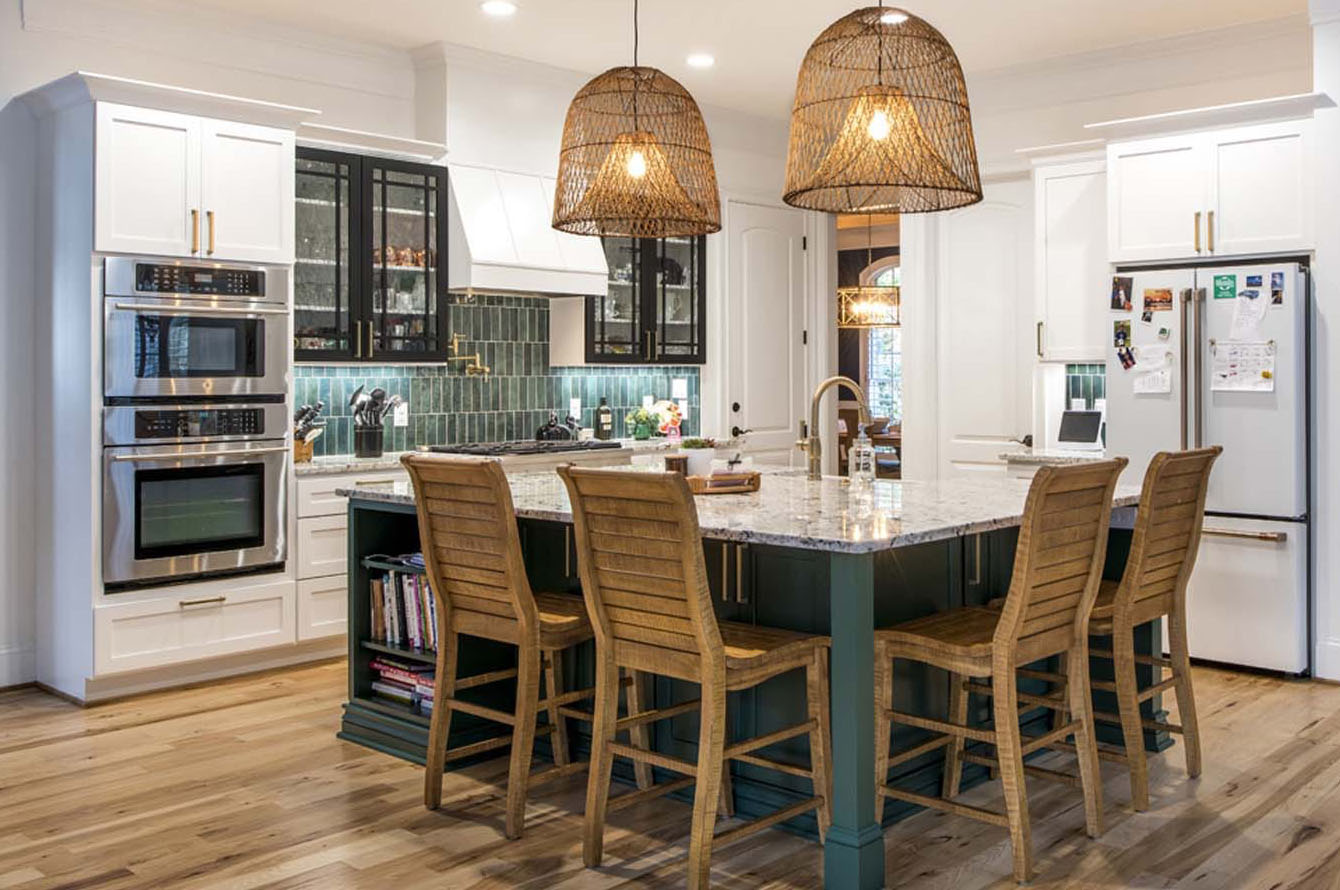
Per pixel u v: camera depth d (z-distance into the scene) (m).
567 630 3.31
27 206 4.85
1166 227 5.26
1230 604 5.03
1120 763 3.47
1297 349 4.83
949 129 3.11
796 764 3.21
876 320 10.36
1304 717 4.31
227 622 4.87
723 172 7.18
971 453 6.69
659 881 2.91
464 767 3.81
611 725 3.01
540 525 3.86
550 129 6.31
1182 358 5.07
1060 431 6.12
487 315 6.39
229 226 4.82
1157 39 5.85
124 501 4.55
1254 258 5.06
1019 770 2.89
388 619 4.03
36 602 4.91
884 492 3.90
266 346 4.95
